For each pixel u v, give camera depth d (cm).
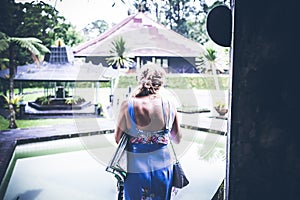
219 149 269
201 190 247
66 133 332
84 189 276
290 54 47
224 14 65
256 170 52
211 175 260
